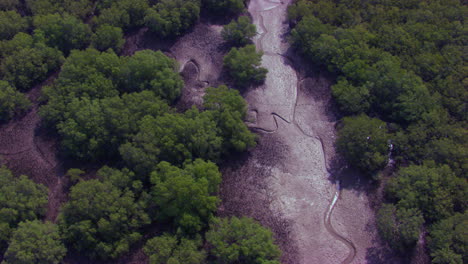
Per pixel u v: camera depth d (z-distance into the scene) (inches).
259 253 2265.0
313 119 3253.0
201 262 2363.4
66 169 2920.8
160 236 2532.0
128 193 2500.0
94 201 2385.6
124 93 3043.8
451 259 2276.1
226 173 2925.7
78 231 2418.8
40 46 3408.0
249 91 3415.4
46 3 3715.6
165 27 3715.6
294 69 3604.8
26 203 2517.2
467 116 2962.6
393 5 3740.2
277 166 2977.4
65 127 2842.0
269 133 3176.7
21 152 3034.0
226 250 2257.6
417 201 2544.3
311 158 3031.5
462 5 3720.5
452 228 2417.6
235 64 3326.8
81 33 3582.7
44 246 2314.2
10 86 3213.6
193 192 2404.0
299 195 2839.6
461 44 3363.7
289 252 2578.7
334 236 2662.4
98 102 2979.8
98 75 3129.9
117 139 2827.3
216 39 3818.9
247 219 2477.9
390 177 2856.8
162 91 3107.8
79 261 2484.0
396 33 3400.6
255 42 3858.3
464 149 2696.9
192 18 3858.3
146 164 2603.3
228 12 4047.7
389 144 2891.2
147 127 2704.2
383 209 2539.4
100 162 2933.1
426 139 2888.8
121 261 2507.4
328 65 3405.5
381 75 3137.3
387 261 2522.1
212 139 2783.0
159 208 2576.3
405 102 2962.6
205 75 3553.2
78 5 3799.2
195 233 2484.0
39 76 3444.9
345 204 2792.8
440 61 3221.0
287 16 3929.6
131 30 3914.9
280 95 3412.9
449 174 2581.2
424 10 3629.4
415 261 2497.5
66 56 3656.5
